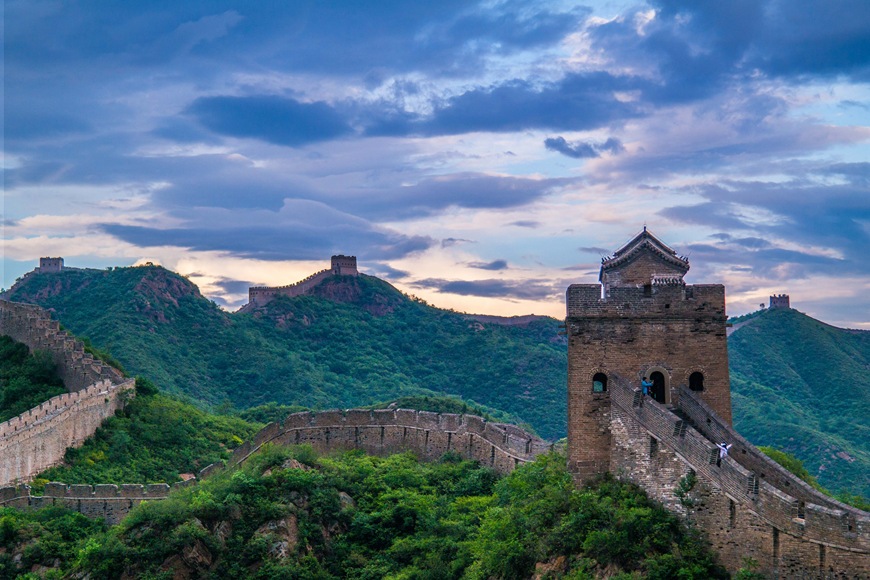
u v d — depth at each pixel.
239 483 87.94
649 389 68.38
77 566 84.19
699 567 58.09
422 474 94.56
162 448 123.19
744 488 57.91
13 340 137.25
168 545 82.06
